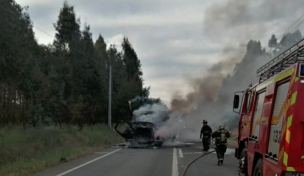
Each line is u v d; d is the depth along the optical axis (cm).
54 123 2605
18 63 2203
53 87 2769
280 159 580
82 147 2189
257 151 790
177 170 1298
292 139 564
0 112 2292
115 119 4125
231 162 1556
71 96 3192
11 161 1511
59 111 2856
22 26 2306
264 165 697
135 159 1655
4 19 2072
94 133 2903
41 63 2964
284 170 563
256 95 896
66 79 3197
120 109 4109
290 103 575
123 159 1653
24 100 2469
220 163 1449
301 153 559
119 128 3925
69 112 3025
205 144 2081
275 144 634
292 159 561
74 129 2717
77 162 1535
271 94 723
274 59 802
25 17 2392
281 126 605
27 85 2334
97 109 3662
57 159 1555
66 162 1535
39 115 2423
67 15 3497
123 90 4222
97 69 3562
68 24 3481
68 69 3247
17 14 2255
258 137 797
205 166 1423
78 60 3425
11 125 2297
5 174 1220
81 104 3111
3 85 2270
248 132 941
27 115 2386
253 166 833
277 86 686
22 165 1374
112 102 4000
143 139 2373
